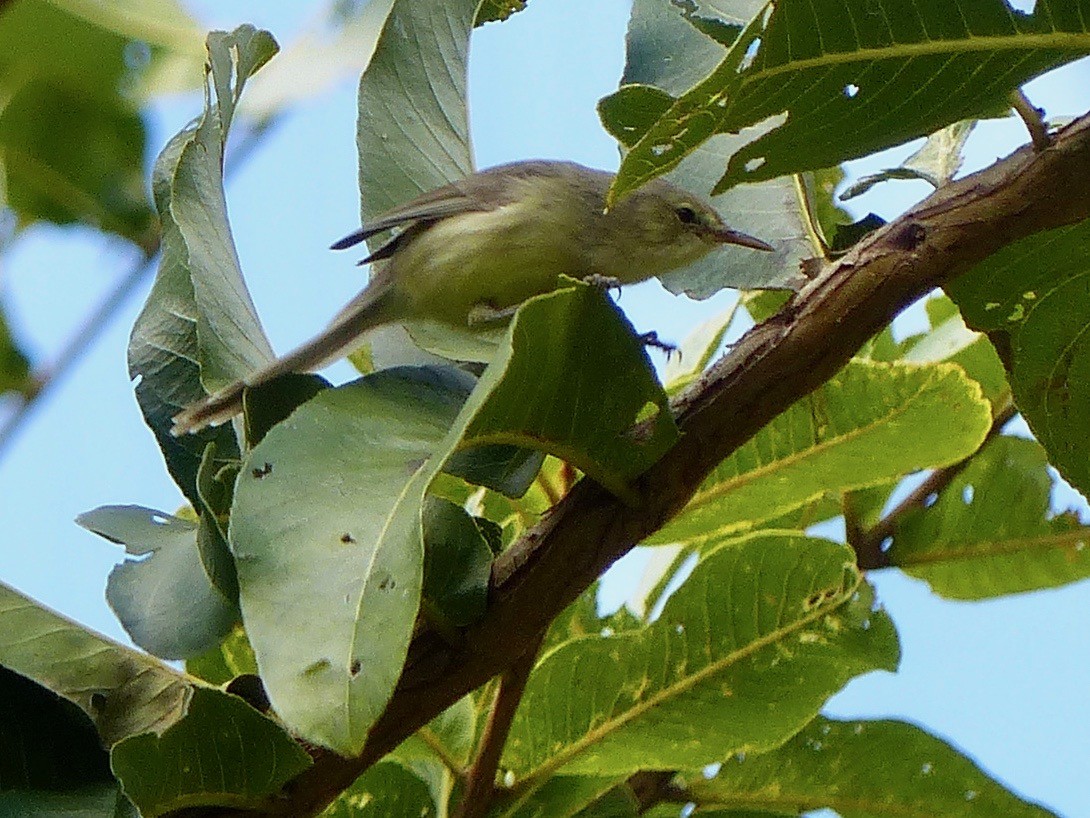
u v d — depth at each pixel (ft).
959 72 15.89
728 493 21.17
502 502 22.86
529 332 14.44
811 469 20.93
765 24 14.79
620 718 19.13
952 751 20.47
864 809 20.93
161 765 14.70
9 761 16.01
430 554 15.81
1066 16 15.35
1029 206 16.08
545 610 15.88
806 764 20.79
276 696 13.19
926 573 23.81
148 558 18.17
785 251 22.79
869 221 20.51
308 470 15.12
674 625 19.21
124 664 17.02
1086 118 16.33
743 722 19.26
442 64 24.44
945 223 16.20
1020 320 18.58
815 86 15.69
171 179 19.69
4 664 16.34
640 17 23.98
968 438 20.56
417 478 14.51
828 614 19.36
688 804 21.15
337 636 13.51
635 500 16.02
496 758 17.67
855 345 16.22
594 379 15.17
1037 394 19.17
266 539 14.34
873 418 20.44
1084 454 19.36
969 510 23.41
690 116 15.29
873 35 15.26
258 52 21.22
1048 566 23.32
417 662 15.74
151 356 19.43
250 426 19.08
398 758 18.69
